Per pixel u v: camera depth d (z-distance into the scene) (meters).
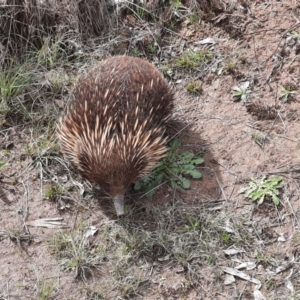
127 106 2.16
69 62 2.55
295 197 2.26
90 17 2.60
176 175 2.30
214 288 2.13
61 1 2.58
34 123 2.43
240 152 2.35
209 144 2.38
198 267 2.16
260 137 2.37
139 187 2.28
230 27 2.60
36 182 2.31
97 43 2.61
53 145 2.36
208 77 2.52
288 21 2.60
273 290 2.12
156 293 2.12
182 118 2.43
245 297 2.11
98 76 2.23
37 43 2.59
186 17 2.65
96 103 2.17
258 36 2.58
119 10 2.64
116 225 2.23
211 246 2.19
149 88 2.21
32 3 2.54
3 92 2.44
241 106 2.45
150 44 2.60
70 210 2.26
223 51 2.57
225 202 2.26
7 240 2.21
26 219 2.25
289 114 2.42
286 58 2.53
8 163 2.35
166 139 2.26
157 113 2.23
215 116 2.43
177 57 2.57
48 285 2.13
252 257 2.17
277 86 2.48
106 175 2.11
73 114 2.20
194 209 2.25
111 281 2.14
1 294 2.12
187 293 2.12
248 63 2.53
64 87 2.49
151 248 2.19
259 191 2.26
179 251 2.17
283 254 2.17
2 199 2.28
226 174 2.32
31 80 2.49
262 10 2.62
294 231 2.21
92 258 2.17
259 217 2.24
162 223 2.22
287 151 2.35
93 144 2.12
